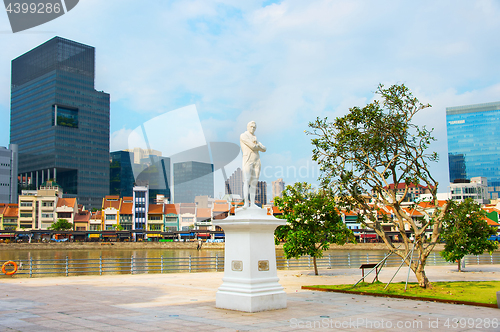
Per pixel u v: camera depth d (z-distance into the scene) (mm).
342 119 21203
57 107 155375
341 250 81938
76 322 10930
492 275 28000
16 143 167625
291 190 30328
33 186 162375
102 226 99938
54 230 92875
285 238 30250
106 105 169375
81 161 159750
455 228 20531
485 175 165000
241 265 12805
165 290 18594
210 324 10648
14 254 72312
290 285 21953
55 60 154125
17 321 11062
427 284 18797
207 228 94250
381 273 29391
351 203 21406
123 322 10922
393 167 21266
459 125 170875
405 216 20281
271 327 10352
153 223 95062
